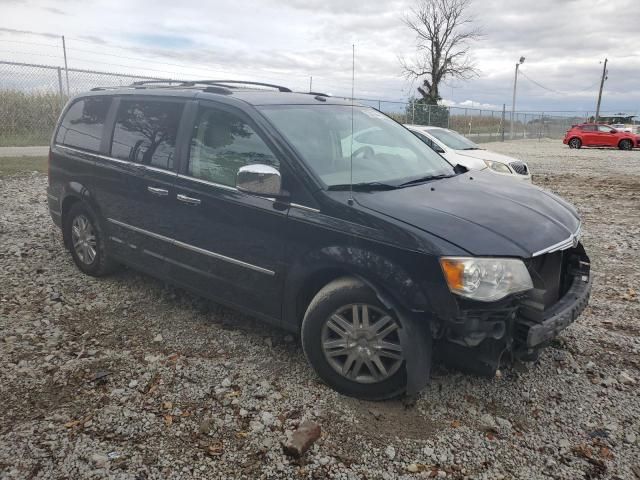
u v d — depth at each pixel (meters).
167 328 4.16
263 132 3.64
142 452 2.76
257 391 3.31
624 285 5.38
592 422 3.11
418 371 3.05
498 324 2.94
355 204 3.22
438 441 2.91
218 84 4.88
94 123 5.04
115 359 3.67
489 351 3.00
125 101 4.77
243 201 3.63
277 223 3.45
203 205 3.88
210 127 3.99
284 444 2.82
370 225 3.10
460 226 3.04
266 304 3.65
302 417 3.07
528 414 3.17
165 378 3.45
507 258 2.92
